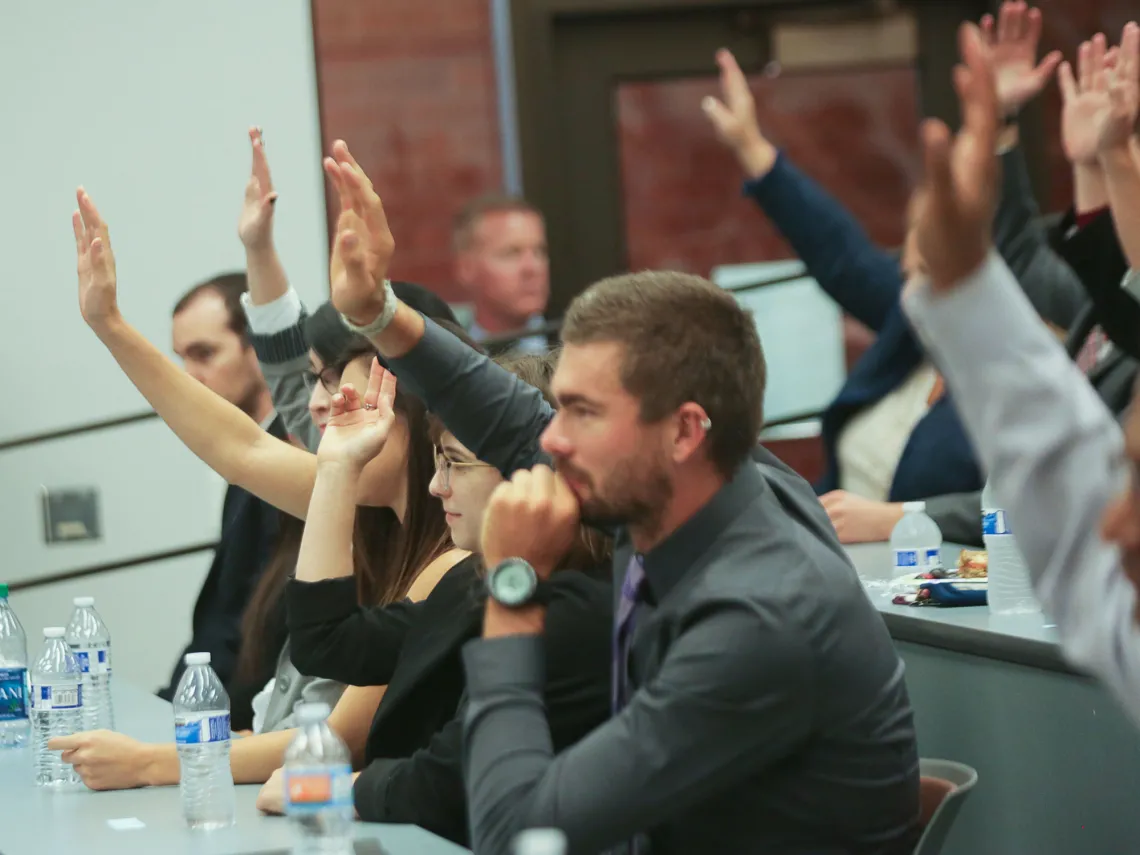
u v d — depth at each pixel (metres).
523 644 4.06
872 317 10.09
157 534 12.32
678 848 4.06
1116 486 2.92
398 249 13.69
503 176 13.84
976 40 2.87
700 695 3.74
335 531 5.43
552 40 13.62
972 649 5.81
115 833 4.91
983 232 2.88
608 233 13.82
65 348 12.20
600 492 4.01
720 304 4.00
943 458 8.59
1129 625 2.97
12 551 12.10
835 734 3.88
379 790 4.91
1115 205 6.30
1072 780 5.43
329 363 6.17
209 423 6.29
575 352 3.99
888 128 13.90
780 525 4.02
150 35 12.36
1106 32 13.53
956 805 4.05
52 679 6.02
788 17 13.84
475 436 4.96
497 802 3.85
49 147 12.20
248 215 7.47
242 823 4.95
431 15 13.66
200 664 5.58
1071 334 7.55
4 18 12.14
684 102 13.87
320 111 12.71
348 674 5.39
